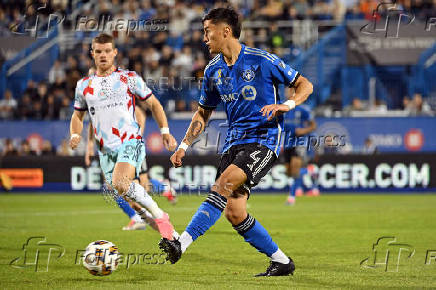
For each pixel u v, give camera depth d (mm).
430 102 70000
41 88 70125
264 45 71562
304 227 36062
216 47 20625
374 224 37531
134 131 23719
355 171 63500
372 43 70500
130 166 22938
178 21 75625
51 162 64062
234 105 20812
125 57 69188
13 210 48312
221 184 19703
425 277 20656
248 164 19891
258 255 25656
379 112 67625
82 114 24344
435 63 69812
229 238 31141
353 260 24297
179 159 22141
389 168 63094
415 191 62781
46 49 73062
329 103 70750
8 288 18875
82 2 75125
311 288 18656
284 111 19562
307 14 74875
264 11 74688
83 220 40906
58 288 18828
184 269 22375
